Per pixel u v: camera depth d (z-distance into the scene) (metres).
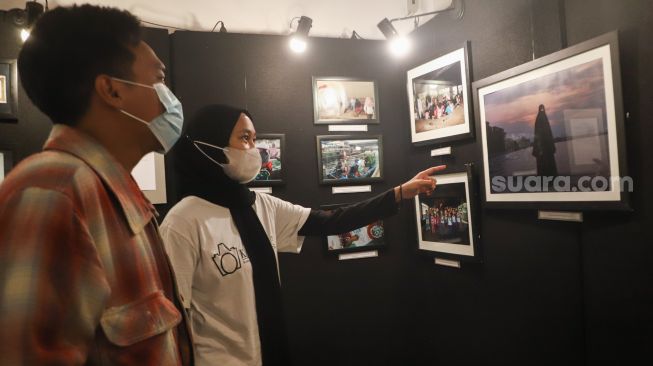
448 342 2.17
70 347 0.44
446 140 2.07
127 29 0.60
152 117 0.64
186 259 1.08
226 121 1.25
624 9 1.26
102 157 0.57
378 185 2.42
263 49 2.26
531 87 1.57
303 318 2.29
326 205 2.32
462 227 2.00
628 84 1.26
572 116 1.41
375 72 2.44
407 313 2.44
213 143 1.23
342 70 2.39
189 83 2.13
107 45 0.57
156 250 0.66
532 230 1.63
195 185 1.23
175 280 0.69
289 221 1.45
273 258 1.25
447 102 2.06
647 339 1.22
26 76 0.54
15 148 1.86
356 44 2.41
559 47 1.48
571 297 1.47
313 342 2.30
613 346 1.33
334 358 2.33
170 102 0.69
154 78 0.65
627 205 1.25
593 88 1.34
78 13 0.56
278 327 1.20
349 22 2.49
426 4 2.33
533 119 1.57
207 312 1.12
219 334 1.10
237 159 1.23
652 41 1.19
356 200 2.39
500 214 1.78
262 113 2.25
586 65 1.36
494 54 1.79
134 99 0.61
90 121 0.58
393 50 2.25
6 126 1.84
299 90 2.32
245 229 1.21
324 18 2.45
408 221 2.42
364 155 2.38
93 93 0.57
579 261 1.44
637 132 1.24
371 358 2.38
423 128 2.24
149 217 0.63
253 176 1.29
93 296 0.47
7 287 0.41
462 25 1.98
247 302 1.14
